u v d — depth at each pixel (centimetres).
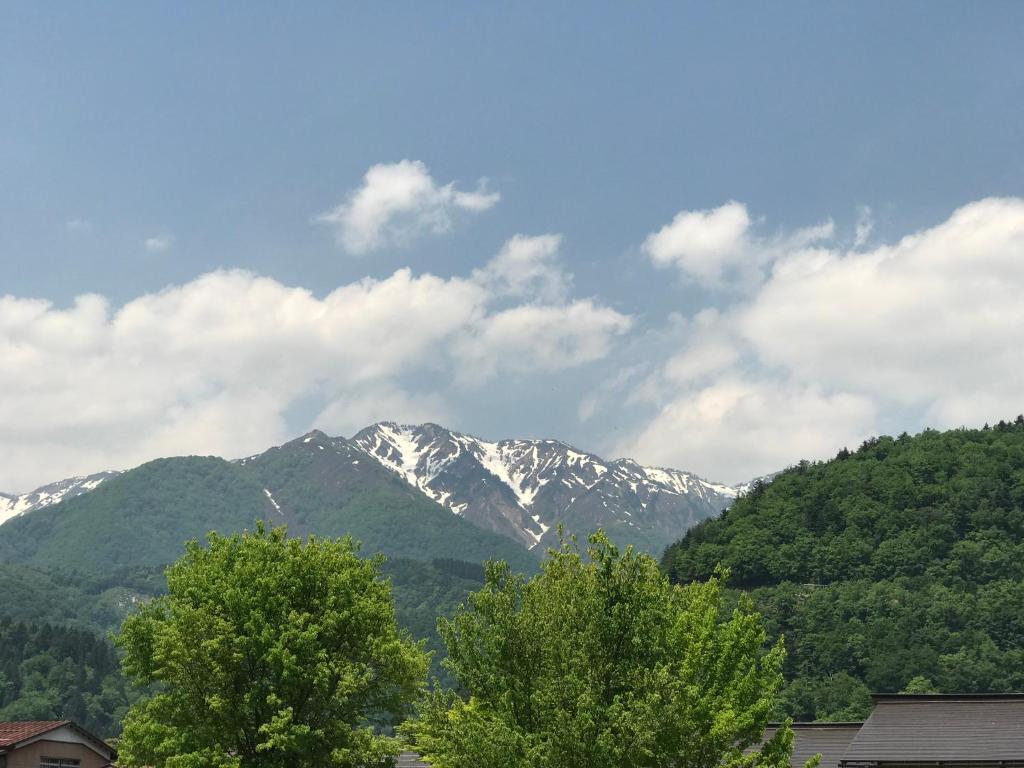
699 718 3042
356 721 4159
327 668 3991
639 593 3088
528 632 3067
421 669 4225
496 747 2873
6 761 5747
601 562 3144
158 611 4294
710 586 3441
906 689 18712
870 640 19988
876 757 4384
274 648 3947
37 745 5856
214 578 4212
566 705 2916
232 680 4022
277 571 4225
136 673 4256
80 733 6053
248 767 3969
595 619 3020
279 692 4025
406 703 4244
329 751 4047
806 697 17350
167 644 3984
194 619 3997
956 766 4297
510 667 3070
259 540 4388
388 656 4166
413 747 3588
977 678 18850
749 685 3138
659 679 2905
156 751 3984
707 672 3203
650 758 2936
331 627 4103
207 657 3956
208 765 3872
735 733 3083
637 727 2836
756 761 3148
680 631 3175
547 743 2838
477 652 3134
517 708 3028
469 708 3066
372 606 4225
